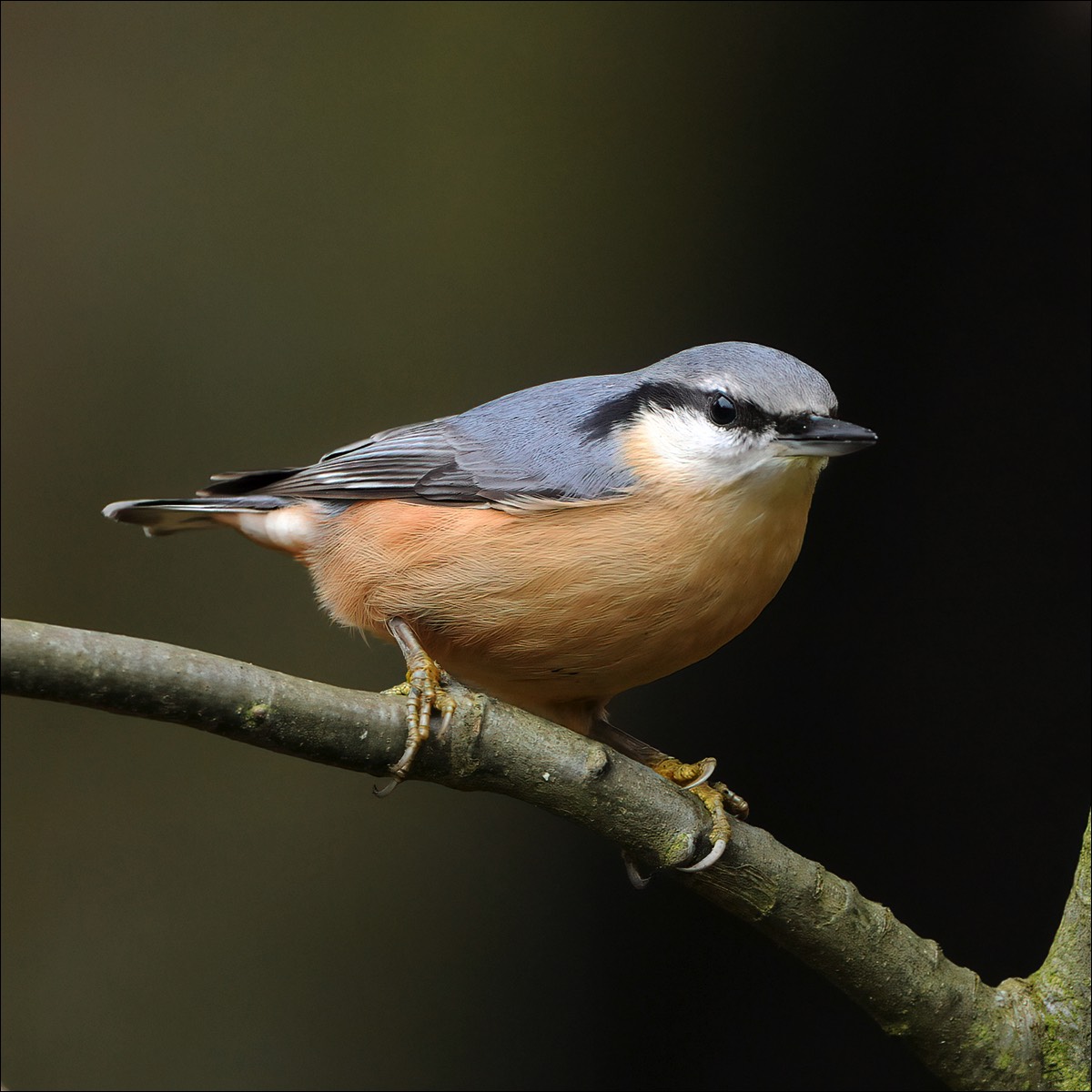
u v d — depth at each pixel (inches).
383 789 212.4
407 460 241.4
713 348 236.7
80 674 166.1
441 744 193.9
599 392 238.8
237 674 177.8
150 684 170.7
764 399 219.3
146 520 279.1
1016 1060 207.5
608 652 229.5
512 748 195.9
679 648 230.4
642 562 220.8
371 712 189.6
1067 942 213.9
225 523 276.1
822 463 229.1
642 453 222.5
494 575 227.0
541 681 239.3
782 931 206.1
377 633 250.2
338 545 250.8
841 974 207.2
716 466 218.4
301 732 183.3
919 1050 209.8
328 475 253.3
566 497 222.2
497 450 232.1
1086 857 214.1
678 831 201.2
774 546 225.9
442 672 203.8
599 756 197.5
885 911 208.4
